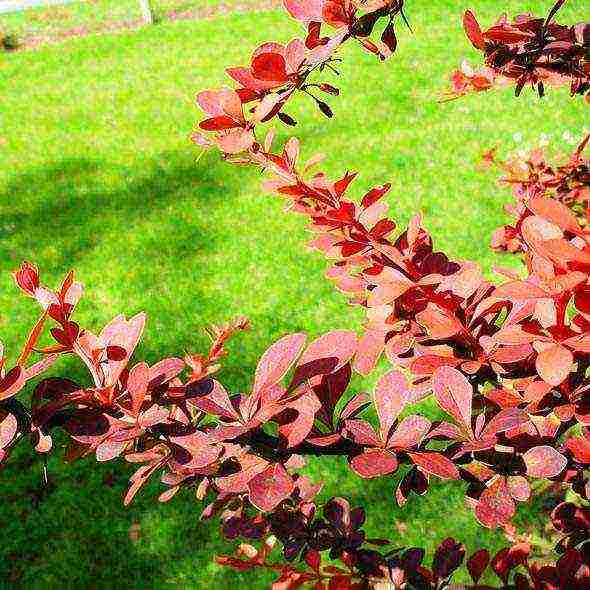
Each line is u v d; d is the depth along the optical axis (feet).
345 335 3.17
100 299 16.01
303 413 3.02
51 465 12.22
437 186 18.76
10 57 31.17
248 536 5.04
